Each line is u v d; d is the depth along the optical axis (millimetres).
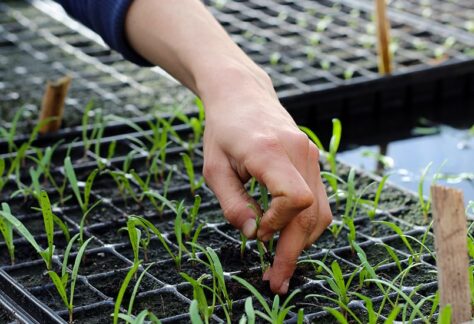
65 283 935
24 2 1988
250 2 1995
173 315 934
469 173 1258
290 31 1801
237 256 1015
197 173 1236
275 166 844
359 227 1093
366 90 1445
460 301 808
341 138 1391
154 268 1011
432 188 796
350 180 1066
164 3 985
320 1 1999
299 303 936
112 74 1584
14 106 1446
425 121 1439
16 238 1080
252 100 892
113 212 1136
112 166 1241
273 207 849
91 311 937
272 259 953
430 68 1484
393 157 1323
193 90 977
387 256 1027
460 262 803
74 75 1577
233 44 960
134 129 1339
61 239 1073
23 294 945
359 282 973
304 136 874
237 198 882
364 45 1705
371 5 1930
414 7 1923
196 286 881
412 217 1112
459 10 1900
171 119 1290
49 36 1768
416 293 956
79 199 1094
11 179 1200
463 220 798
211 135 893
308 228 881
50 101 1289
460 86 1518
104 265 1021
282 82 1520
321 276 931
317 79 1544
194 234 1074
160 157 1271
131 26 1001
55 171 1229
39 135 1304
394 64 1602
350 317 922
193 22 967
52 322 905
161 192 1177
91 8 1046
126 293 964
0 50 1703
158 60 993
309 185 878
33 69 1605
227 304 924
